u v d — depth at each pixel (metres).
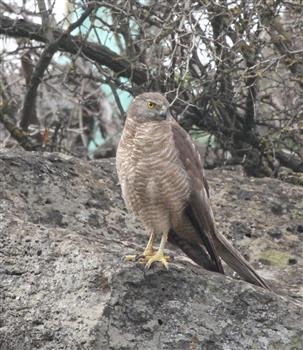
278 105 18.95
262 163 17.41
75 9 16.38
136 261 9.62
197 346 9.27
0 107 17.86
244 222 12.59
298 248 12.26
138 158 10.52
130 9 15.89
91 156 21.62
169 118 10.80
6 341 9.38
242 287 9.70
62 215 11.41
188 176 10.57
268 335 9.52
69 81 19.19
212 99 16.14
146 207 10.68
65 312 9.18
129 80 16.30
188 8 14.66
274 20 16.02
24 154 12.00
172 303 9.43
